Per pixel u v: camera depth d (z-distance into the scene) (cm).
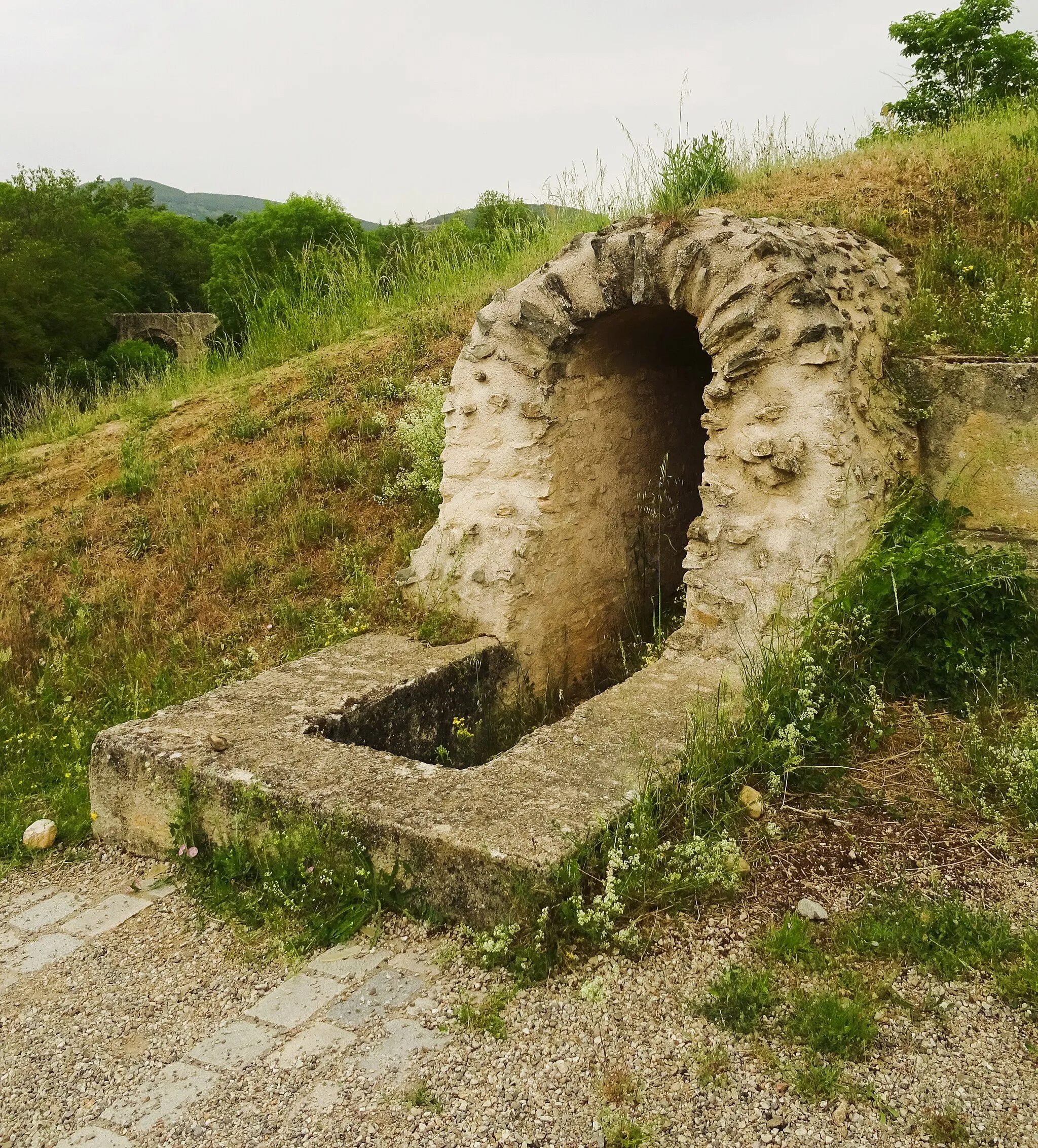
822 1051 268
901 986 292
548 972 307
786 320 468
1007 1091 252
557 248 954
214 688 573
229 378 1046
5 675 623
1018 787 376
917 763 408
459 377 583
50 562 748
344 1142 254
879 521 490
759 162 952
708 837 355
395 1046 288
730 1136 244
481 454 572
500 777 377
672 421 661
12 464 957
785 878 345
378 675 500
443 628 559
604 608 622
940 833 365
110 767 430
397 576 604
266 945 348
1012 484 502
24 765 525
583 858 328
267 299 1150
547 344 539
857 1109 249
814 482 462
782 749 398
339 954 337
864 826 371
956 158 781
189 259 3475
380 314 1069
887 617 455
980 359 515
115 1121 270
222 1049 296
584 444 580
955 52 1383
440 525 587
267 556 696
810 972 299
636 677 468
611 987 299
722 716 408
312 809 367
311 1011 308
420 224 1198
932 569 461
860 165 815
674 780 372
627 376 605
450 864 334
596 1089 262
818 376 464
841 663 441
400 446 759
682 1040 277
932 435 523
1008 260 623
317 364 948
